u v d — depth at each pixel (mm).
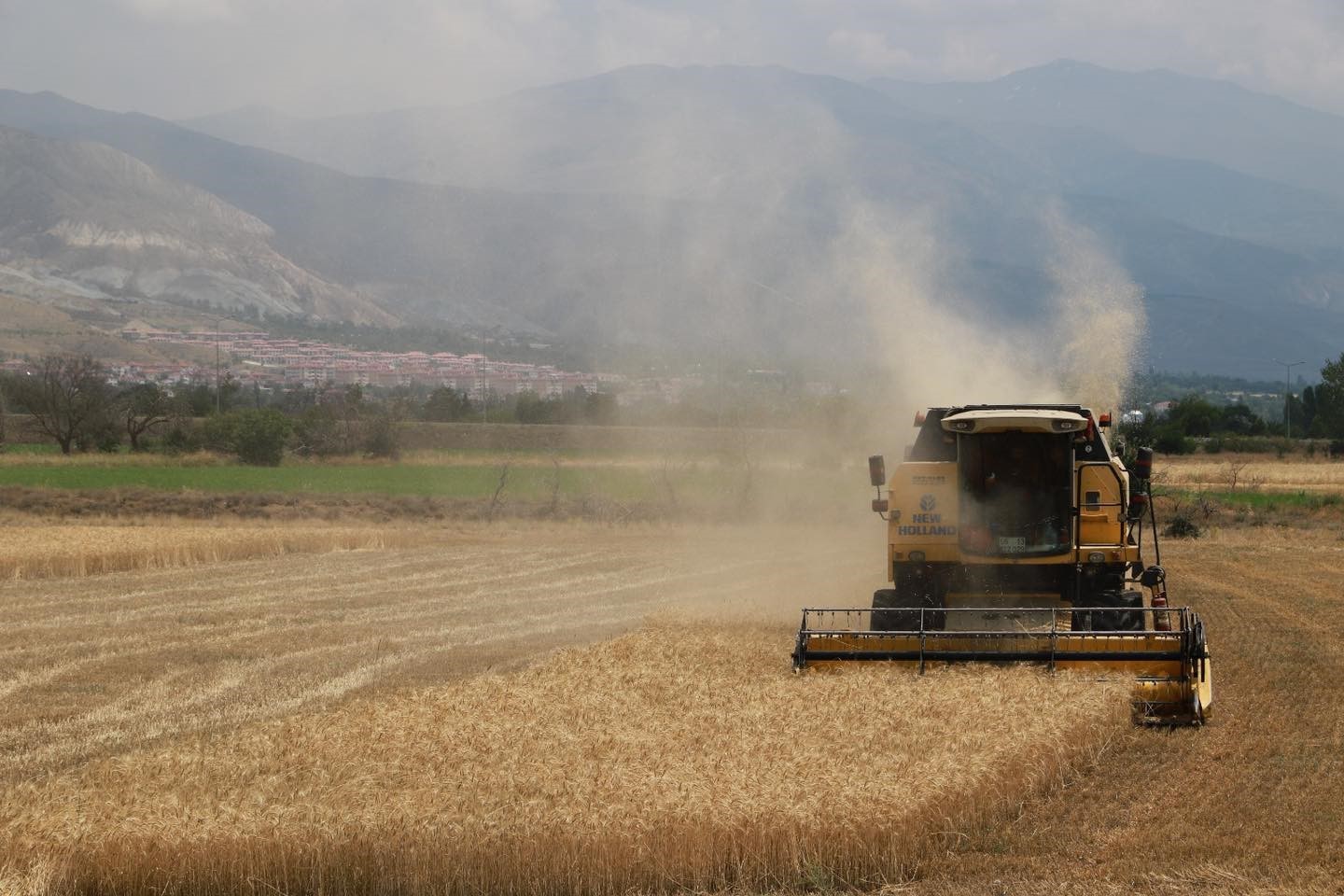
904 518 21875
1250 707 20234
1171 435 119375
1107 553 21344
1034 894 12461
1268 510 66125
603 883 13156
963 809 14164
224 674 24984
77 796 14578
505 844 13180
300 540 50312
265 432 99750
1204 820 14375
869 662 20344
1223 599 34781
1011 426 21141
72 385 111812
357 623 31984
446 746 16328
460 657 26875
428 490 77688
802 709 17672
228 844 13227
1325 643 26891
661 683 20516
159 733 19938
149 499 69312
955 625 21844
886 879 13242
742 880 13305
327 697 22688
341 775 15164
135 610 34094
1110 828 14258
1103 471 21453
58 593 37625
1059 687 18219
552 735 16953
